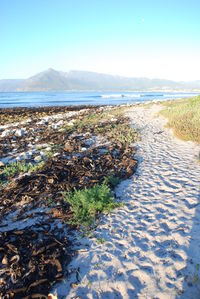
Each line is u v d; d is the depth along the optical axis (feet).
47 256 13.09
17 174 26.94
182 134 38.50
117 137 41.93
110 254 13.37
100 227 16.01
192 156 29.27
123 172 25.63
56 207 18.48
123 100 202.39
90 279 11.79
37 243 14.33
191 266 11.77
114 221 16.60
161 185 21.80
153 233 14.83
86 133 45.93
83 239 14.89
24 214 18.34
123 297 10.65
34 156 33.09
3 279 11.82
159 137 41.68
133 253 13.29
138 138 41.14
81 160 29.17
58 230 15.80
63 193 20.10
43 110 109.19
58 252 13.39
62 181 23.11
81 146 36.52
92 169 26.32
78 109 111.24
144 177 24.13
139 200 19.36
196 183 21.27
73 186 21.61
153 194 20.20
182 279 11.10
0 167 29.37
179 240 13.80
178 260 12.30
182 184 21.44
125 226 15.87
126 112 78.95
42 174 24.21
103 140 40.83
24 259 13.01
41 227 16.26
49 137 43.47
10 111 106.63
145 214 17.13
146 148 35.12
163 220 16.10
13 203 20.01
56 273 12.11
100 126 52.49
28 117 82.94
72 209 17.70
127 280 11.53
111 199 18.90
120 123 56.39
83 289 11.25
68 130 49.08
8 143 41.45
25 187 22.16
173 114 55.83
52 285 11.53
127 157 30.73
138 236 14.71
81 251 13.78
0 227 16.84
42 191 21.25
